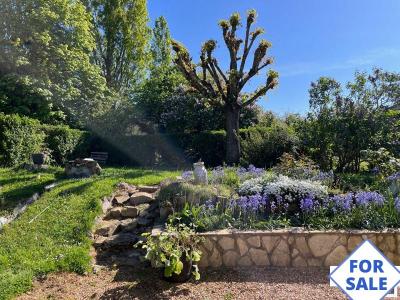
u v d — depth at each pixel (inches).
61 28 634.2
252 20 449.1
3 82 555.8
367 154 352.8
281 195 226.7
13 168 386.9
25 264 186.7
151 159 523.2
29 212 250.7
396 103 413.7
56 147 480.1
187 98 581.3
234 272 183.0
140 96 609.3
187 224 205.3
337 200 215.0
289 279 173.2
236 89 451.8
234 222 205.5
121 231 227.0
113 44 947.3
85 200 256.8
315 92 415.5
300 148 421.1
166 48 1038.4
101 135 546.9
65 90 612.7
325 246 188.2
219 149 493.7
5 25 579.5
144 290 166.6
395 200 211.5
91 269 187.0
